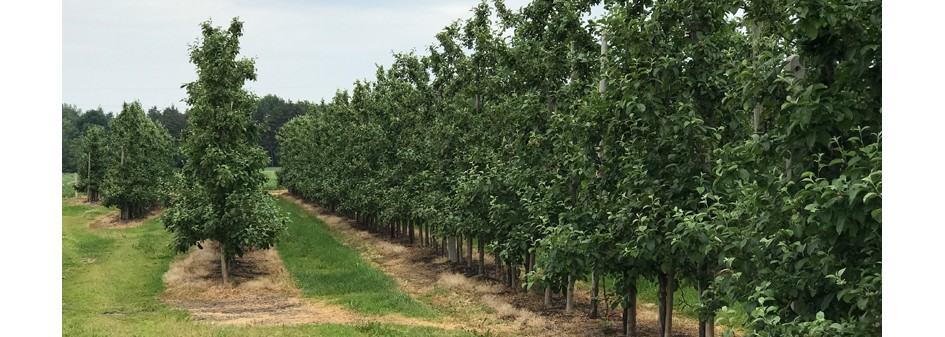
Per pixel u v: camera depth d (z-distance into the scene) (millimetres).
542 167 12578
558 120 9844
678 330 11539
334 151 33344
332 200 35844
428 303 14922
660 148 8258
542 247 9617
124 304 14828
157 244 24375
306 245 24281
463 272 19125
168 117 96438
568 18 11758
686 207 7891
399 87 23625
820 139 4820
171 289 16594
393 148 24594
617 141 8742
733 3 7449
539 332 11648
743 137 8578
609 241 9000
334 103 35688
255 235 16594
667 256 8031
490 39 14453
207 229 16406
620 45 8406
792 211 5199
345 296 15562
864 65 4680
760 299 4973
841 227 4344
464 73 18469
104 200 33688
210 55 16750
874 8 4633
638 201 8164
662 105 7949
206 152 16359
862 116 4797
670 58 7789
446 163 19000
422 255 22922
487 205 14523
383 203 24203
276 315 13797
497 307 13750
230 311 14297
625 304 9773
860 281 4660
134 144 34000
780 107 5477
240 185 16812
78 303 14695
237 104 17203
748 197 5734
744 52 8883
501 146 14859
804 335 4621
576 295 15203
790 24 5051
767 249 5613
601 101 8891
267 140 98625
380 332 11445
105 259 21391
